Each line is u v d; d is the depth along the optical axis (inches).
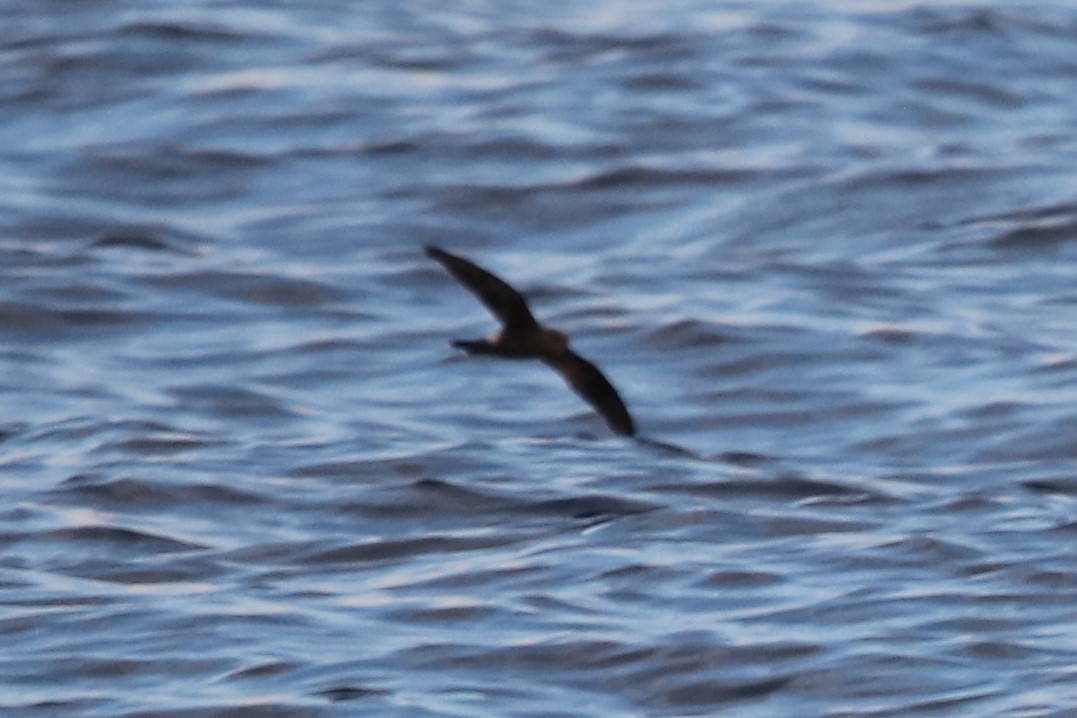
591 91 1771.7
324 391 1213.7
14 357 1263.5
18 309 1330.0
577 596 844.6
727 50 1871.3
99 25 1902.1
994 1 2006.6
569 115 1716.3
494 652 782.5
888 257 1425.9
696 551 895.1
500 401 1178.6
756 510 964.6
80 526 952.9
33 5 1959.9
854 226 1492.4
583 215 1534.2
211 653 786.2
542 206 1546.5
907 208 1517.0
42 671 777.6
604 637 796.6
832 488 1004.6
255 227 1517.0
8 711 746.2
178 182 1603.1
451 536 934.4
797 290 1348.4
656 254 1454.2
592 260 1444.4
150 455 1056.8
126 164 1627.7
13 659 789.2
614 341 1267.2
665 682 760.3
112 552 924.6
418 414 1161.4
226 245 1472.7
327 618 825.5
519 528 941.8
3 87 1776.6
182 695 753.6
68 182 1595.7
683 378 1214.9
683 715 739.4
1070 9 1994.3
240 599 850.1
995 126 1723.7
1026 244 1438.2
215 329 1317.7
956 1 2006.6
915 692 748.6
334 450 1064.2
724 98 1753.2
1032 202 1508.4
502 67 1836.9
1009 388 1167.6
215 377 1230.9
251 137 1680.6
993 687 749.9
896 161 1603.1
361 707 736.3
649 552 895.1
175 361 1262.3
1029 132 1699.1
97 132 1692.9
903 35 1910.7
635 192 1567.4
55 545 935.7
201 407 1177.4
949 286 1362.0
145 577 889.5
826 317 1289.4
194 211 1553.9
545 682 764.6
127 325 1322.6
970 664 768.9
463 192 1568.7
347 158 1642.5
